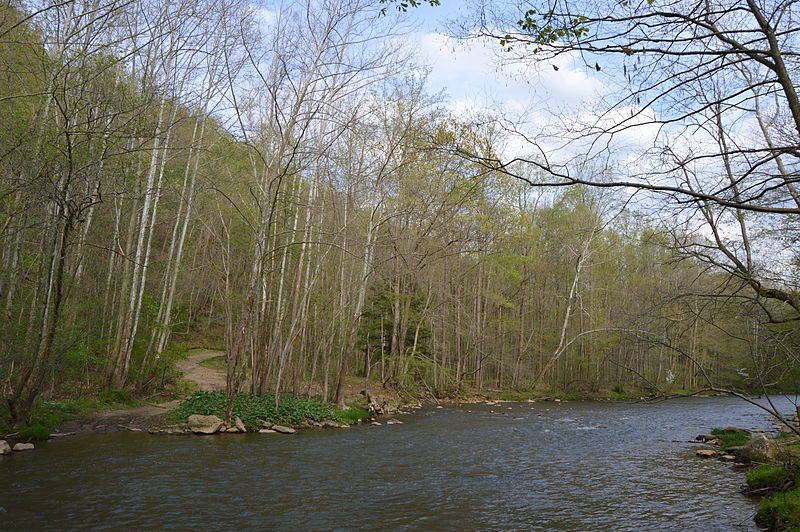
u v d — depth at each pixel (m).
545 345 42.62
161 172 19.41
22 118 11.64
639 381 40.22
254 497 10.04
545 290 43.25
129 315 21.42
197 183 22.39
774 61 6.04
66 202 12.07
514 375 40.84
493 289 38.28
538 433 19.58
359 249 23.62
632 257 34.09
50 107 12.62
